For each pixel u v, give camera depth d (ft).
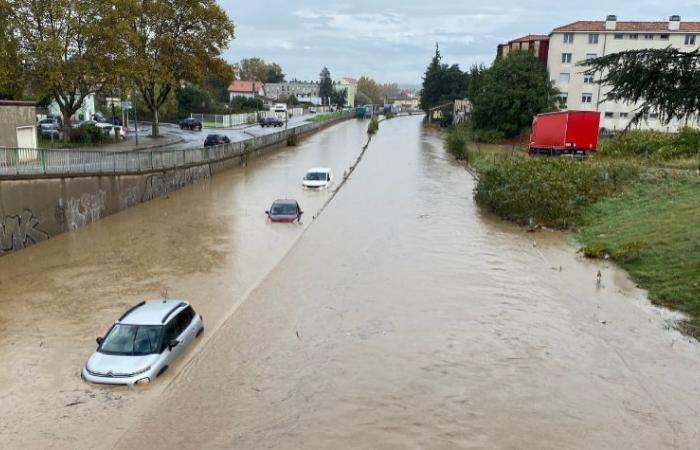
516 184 101.35
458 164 180.34
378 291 62.85
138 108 263.08
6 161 75.46
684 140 130.21
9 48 125.29
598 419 37.99
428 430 36.70
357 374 44.24
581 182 102.78
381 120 458.50
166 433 36.42
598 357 47.11
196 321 51.42
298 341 50.26
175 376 44.09
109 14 134.72
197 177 136.77
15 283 64.90
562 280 66.85
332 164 174.50
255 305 58.70
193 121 240.73
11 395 41.04
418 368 45.16
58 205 85.51
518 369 45.03
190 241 83.76
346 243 83.15
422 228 93.09
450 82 402.11
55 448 34.88
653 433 36.40
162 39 166.61
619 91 43.34
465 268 71.36
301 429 36.88
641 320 54.75
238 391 41.81
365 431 36.63
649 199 94.58
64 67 131.95
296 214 97.30
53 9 128.77
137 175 108.99
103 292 62.39
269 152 199.93
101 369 42.73
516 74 230.48
